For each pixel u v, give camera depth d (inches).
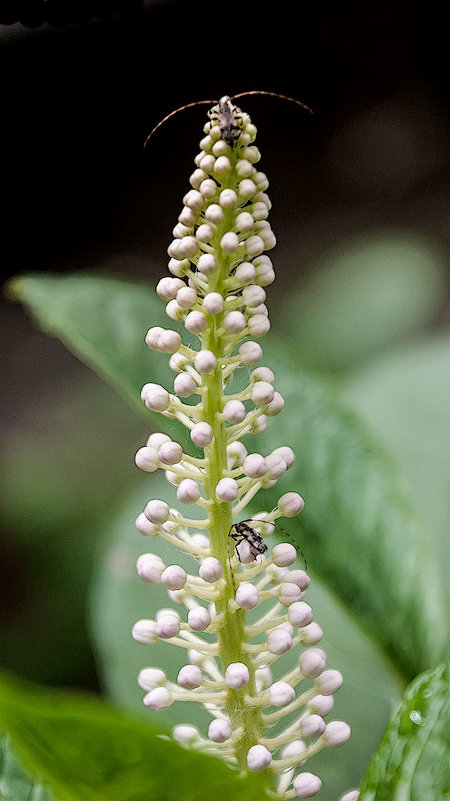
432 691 17.0
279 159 92.1
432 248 60.6
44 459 52.0
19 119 84.9
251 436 20.1
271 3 85.3
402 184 88.5
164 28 82.3
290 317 55.7
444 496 22.5
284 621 17.6
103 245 86.7
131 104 86.8
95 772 15.9
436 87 91.4
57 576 44.4
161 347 17.6
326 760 20.2
